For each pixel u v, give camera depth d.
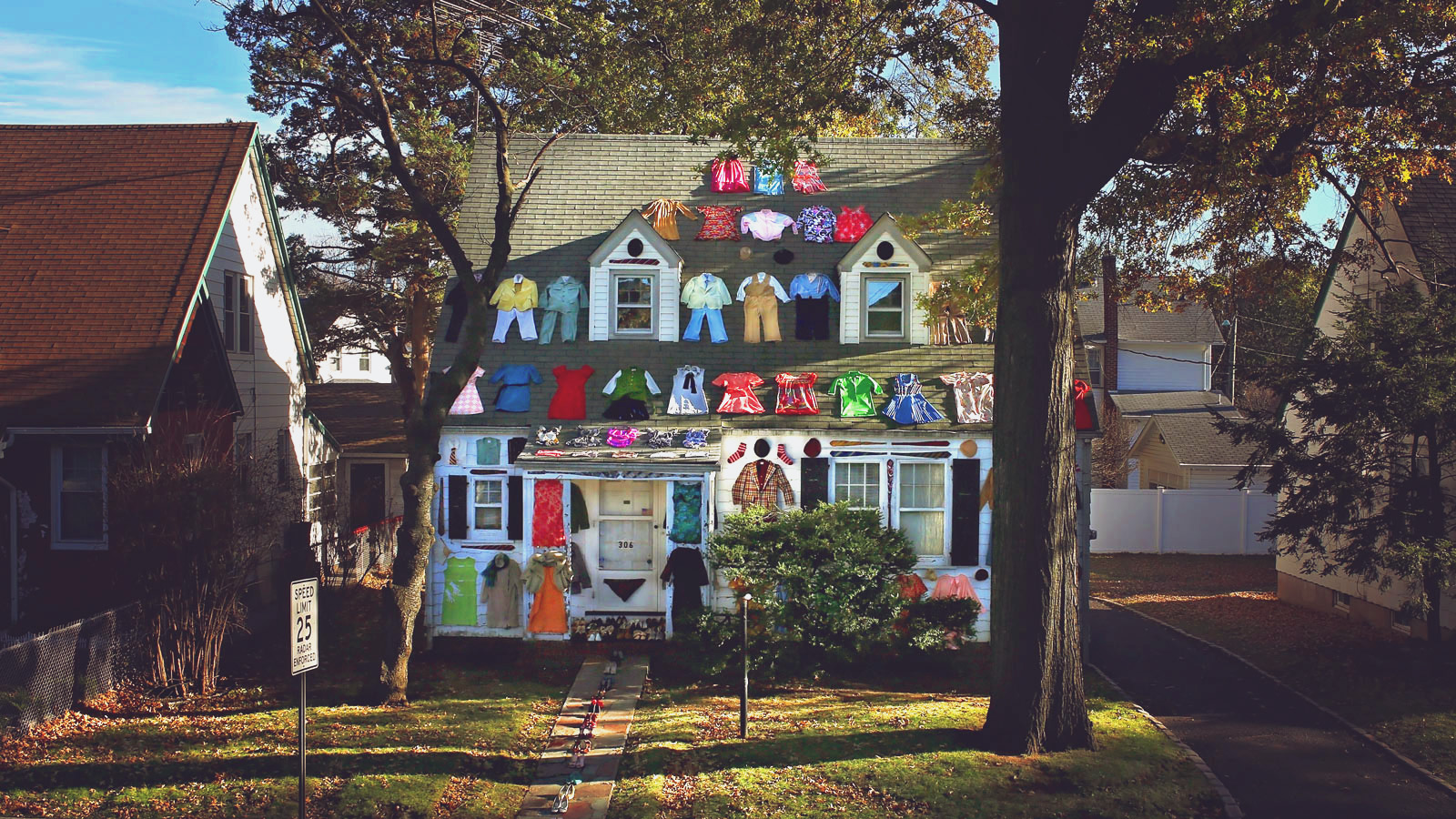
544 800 10.77
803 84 15.09
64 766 11.45
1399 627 18.73
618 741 12.58
